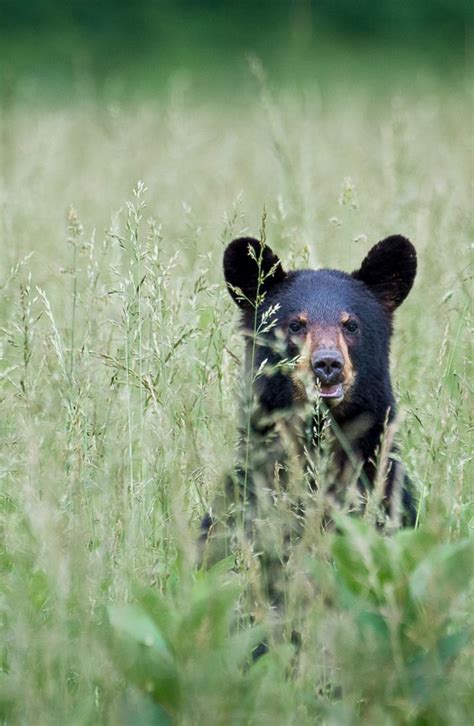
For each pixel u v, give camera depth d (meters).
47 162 20.70
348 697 7.25
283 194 16.73
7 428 9.75
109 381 10.02
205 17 50.53
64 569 7.66
